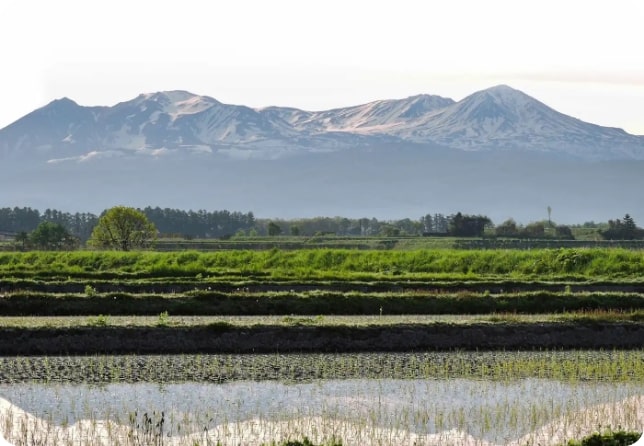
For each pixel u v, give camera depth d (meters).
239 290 104.62
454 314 88.50
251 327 72.31
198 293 88.56
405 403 54.34
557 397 56.38
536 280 115.75
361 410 52.56
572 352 72.50
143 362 65.88
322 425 49.22
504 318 77.88
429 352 71.69
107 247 198.38
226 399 54.72
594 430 48.94
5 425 48.47
